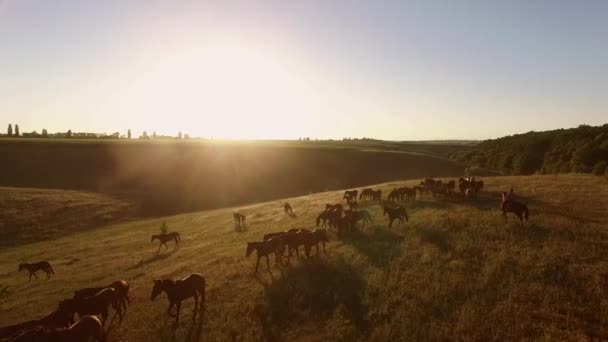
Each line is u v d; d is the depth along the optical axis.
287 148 112.81
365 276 16.70
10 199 57.12
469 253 17.97
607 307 12.48
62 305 14.74
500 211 25.12
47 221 51.41
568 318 12.02
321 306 14.72
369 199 35.03
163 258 27.56
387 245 20.55
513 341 11.18
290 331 13.15
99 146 106.19
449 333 11.91
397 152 110.44
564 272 15.17
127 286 17.38
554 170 87.31
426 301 13.93
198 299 16.86
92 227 51.97
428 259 17.70
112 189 79.12
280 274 18.45
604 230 19.91
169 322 14.78
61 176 86.50
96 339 13.00
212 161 96.94
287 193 79.88
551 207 26.36
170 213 62.41
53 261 32.97
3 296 22.89
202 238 33.38
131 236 40.56
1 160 92.50
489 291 14.16
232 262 22.02
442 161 103.44
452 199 30.84
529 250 17.56
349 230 24.48
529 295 13.68
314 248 22.28
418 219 24.88
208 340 13.06
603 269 15.08
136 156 99.38
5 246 43.66
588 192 30.81
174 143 119.69
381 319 13.21
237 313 14.91
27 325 13.77
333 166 97.50
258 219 37.88
